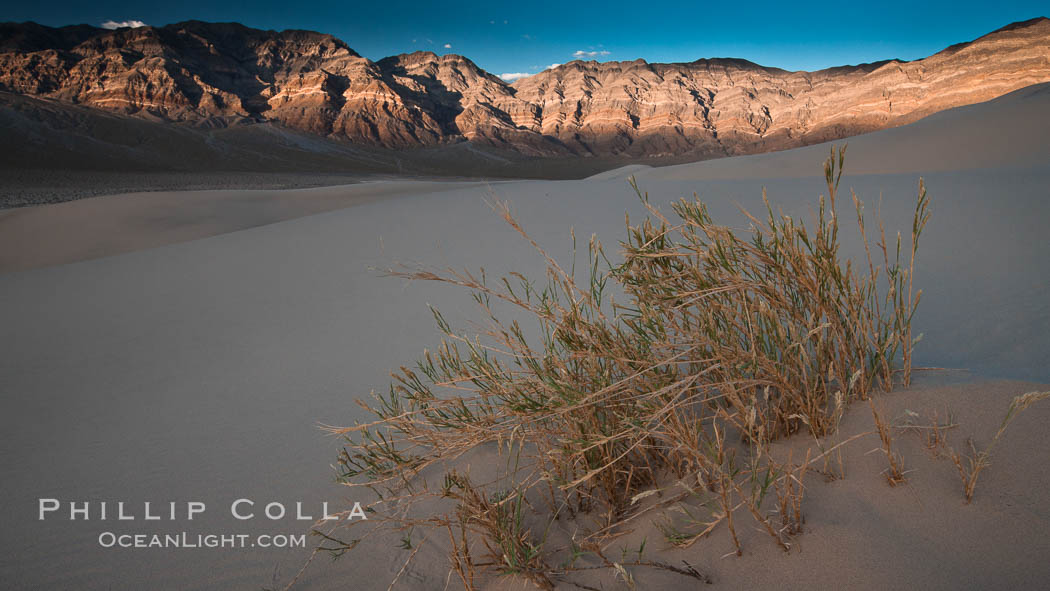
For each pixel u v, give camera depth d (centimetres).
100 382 532
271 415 415
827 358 229
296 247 1239
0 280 1189
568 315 219
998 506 154
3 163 14850
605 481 218
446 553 227
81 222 2519
